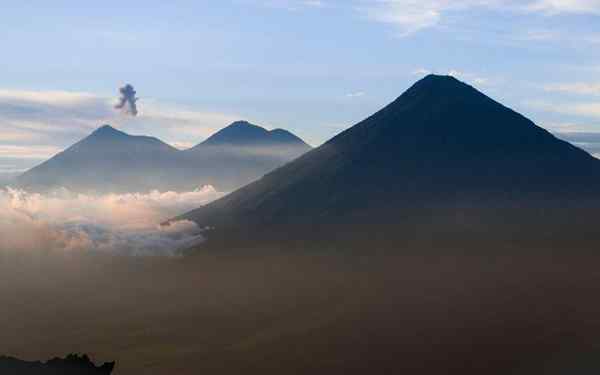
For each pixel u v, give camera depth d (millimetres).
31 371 105500
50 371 106625
